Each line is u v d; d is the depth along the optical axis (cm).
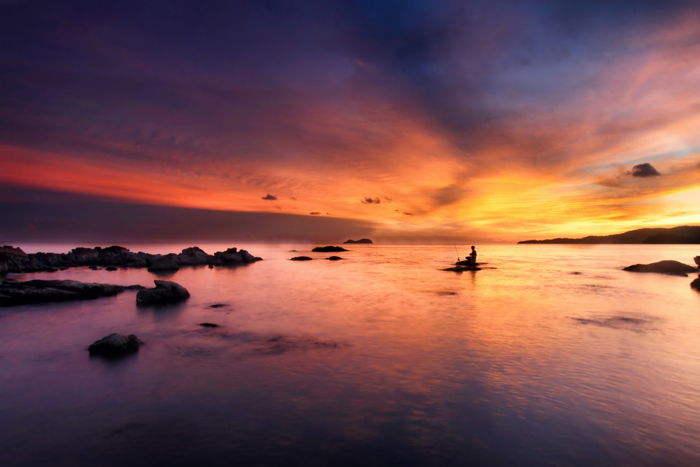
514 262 6319
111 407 782
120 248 6066
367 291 2547
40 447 637
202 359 1088
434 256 8888
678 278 3409
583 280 3244
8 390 875
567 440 639
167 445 638
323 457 598
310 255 9138
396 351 1148
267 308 1895
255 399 812
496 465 572
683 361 1036
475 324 1512
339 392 845
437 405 775
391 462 583
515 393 829
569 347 1176
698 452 602
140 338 1330
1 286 2234
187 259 5284
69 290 2269
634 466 568
